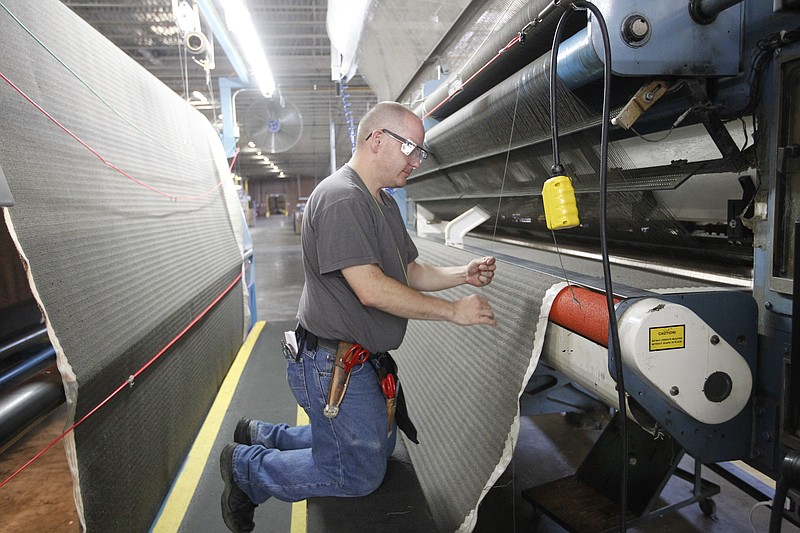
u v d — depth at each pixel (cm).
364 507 149
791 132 101
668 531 179
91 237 139
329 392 133
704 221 141
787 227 103
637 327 100
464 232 240
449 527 133
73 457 110
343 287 132
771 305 106
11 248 168
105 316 134
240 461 150
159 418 173
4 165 106
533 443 243
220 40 370
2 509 163
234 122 462
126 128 189
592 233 187
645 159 153
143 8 490
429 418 184
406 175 138
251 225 1947
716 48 108
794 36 97
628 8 102
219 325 280
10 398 98
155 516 167
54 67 141
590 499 176
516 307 150
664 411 108
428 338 226
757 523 182
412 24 244
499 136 178
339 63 405
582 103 126
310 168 2512
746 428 113
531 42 145
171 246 211
